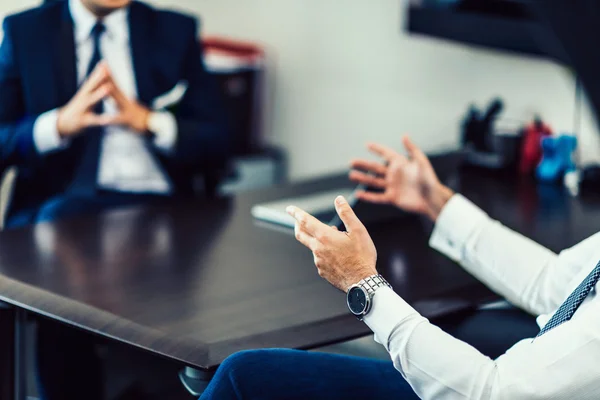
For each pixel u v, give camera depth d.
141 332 1.86
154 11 3.28
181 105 3.36
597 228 2.73
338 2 4.77
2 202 3.20
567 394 1.51
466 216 2.29
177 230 2.57
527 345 1.64
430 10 4.04
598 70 1.58
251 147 5.14
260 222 2.68
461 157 2.83
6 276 2.13
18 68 3.04
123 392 2.90
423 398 1.62
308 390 1.79
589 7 1.53
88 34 3.10
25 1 4.21
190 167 3.31
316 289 2.13
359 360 1.93
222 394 1.72
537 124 3.44
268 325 1.92
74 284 2.10
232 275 2.21
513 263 2.19
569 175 3.28
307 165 5.12
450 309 2.09
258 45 5.27
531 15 3.53
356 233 1.72
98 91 2.99
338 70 4.83
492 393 1.54
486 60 4.04
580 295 1.70
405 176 2.45
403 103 4.50
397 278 2.24
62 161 3.12
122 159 3.19
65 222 2.59
